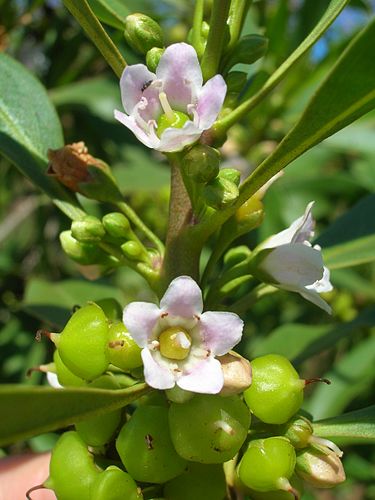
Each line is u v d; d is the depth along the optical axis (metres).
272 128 0.16
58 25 0.16
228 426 0.06
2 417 0.05
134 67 0.06
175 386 0.06
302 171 0.16
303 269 0.07
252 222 0.07
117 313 0.07
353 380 0.13
